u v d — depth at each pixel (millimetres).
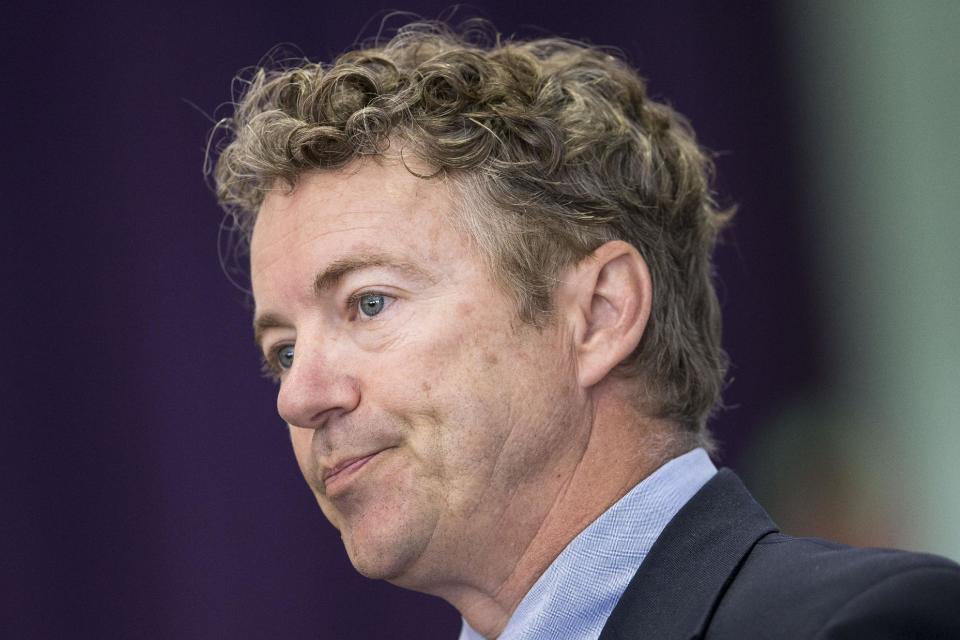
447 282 5516
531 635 5391
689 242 6293
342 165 5652
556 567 5484
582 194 5785
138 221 10906
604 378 5727
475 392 5438
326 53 11398
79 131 10883
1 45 10828
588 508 5590
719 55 12539
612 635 5160
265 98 6238
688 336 6098
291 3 11352
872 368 12586
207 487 10844
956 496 12172
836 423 12305
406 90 5711
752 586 4977
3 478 10539
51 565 10523
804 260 12664
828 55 12820
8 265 10703
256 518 10922
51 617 10484
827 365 12578
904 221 12711
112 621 10570
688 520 5367
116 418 10734
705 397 6074
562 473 5590
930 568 4633
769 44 12766
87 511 10617
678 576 5203
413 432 5465
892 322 12625
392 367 5465
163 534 10734
